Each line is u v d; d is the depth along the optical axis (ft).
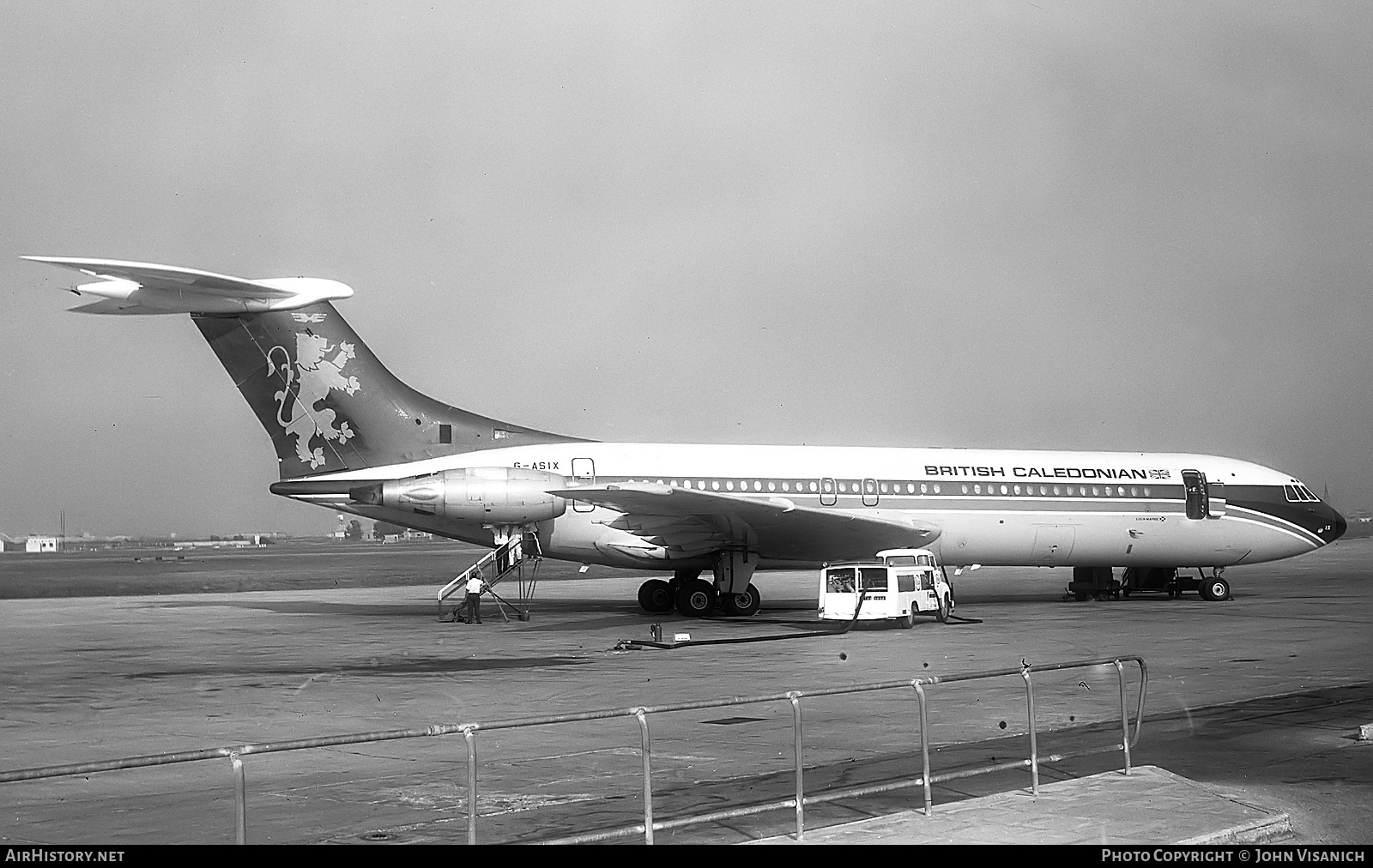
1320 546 306.96
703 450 272.92
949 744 109.81
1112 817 79.87
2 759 107.14
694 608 264.72
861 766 100.32
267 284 245.04
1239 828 76.89
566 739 114.83
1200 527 295.48
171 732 120.78
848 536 258.98
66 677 168.14
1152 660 173.78
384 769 101.40
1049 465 290.56
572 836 77.56
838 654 184.65
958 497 280.51
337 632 237.66
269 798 90.22
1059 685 148.77
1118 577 366.63
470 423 262.88
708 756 105.81
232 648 206.90
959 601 317.01
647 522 249.75
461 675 164.04
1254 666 165.99
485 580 262.47
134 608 333.62
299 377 252.42
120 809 87.04
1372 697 136.77
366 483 251.60
